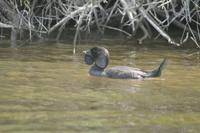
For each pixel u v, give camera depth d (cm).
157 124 1742
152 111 1889
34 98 1991
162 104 1983
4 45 3184
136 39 3606
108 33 3822
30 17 3688
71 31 3797
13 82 2219
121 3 3616
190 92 2167
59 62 2703
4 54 2866
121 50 3166
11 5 3734
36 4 3797
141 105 1961
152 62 2803
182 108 1938
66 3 3706
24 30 3678
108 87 2223
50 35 3625
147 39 3631
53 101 1962
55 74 2409
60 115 1797
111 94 2105
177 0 3750
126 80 2369
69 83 2253
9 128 1638
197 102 2019
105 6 3816
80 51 3077
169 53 3120
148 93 2142
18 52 2947
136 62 2789
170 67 2680
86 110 1870
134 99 2041
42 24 3591
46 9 3691
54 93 2075
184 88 2233
